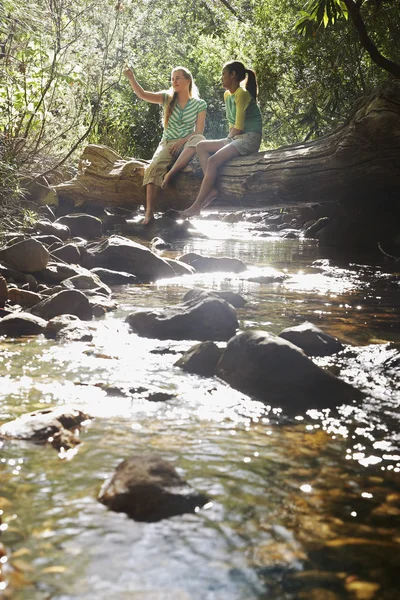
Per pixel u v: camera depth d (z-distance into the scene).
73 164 11.05
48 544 1.64
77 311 4.11
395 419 2.57
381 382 3.02
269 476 2.05
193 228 10.07
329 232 9.13
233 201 9.23
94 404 2.64
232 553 1.63
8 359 3.22
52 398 2.69
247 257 7.36
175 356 3.38
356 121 7.46
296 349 2.90
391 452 2.26
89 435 2.33
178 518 1.79
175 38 20.56
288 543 1.68
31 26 7.16
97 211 10.80
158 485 1.87
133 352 3.43
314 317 4.29
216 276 5.95
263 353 2.89
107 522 1.75
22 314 3.82
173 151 9.61
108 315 4.22
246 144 9.08
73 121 8.75
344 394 2.81
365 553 1.64
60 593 1.45
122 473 1.93
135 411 2.59
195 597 1.46
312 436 2.39
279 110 14.89
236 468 2.10
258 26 14.81
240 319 4.17
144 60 17.53
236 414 2.59
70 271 5.25
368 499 1.92
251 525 1.76
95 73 8.16
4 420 2.43
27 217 6.52
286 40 13.95
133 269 5.91
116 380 2.94
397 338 3.79
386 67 8.05
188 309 3.91
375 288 5.48
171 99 9.52
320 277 6.03
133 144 15.31
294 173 8.35
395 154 7.49
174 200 9.87
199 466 2.11
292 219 11.51
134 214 11.23
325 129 14.10
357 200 9.14
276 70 13.97
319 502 1.90
